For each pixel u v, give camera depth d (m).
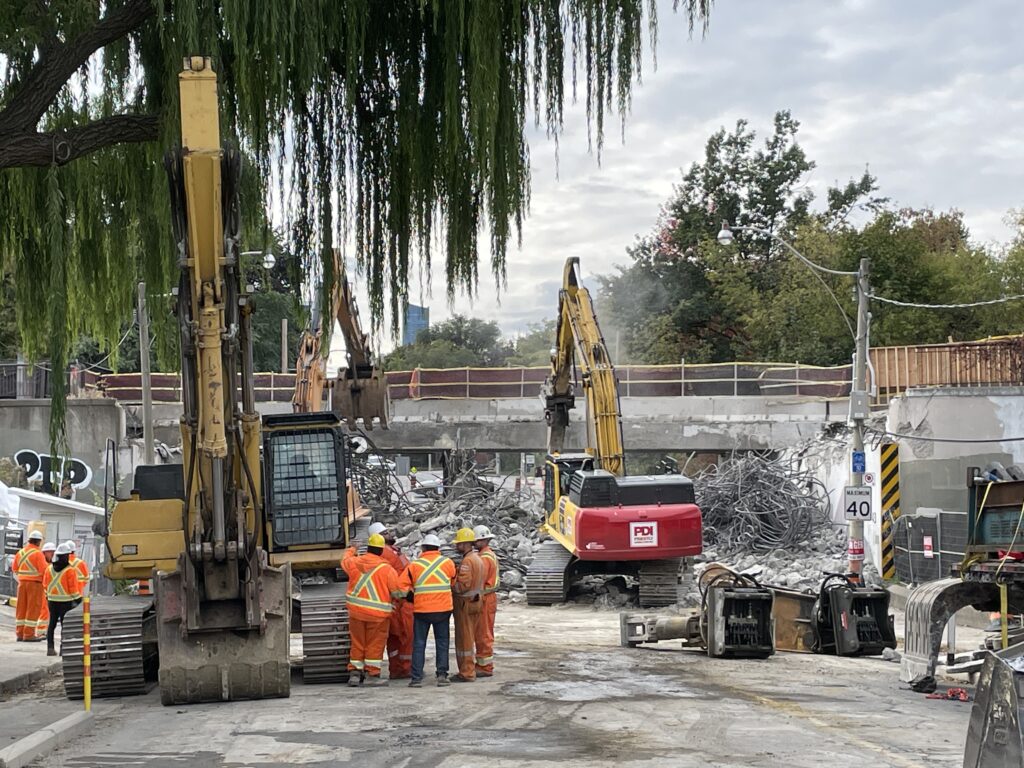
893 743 9.98
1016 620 16.08
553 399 30.11
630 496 25.58
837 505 35.81
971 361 40.56
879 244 59.91
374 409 25.47
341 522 16.09
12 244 15.45
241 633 13.39
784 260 67.12
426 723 11.29
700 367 48.38
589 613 26.00
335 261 14.66
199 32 12.79
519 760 9.28
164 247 15.12
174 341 15.71
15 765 9.40
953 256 62.59
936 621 13.64
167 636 13.33
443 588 14.35
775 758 9.27
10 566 27.94
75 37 13.09
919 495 31.66
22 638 21.56
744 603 17.44
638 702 12.61
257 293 15.02
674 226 71.75
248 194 13.77
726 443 43.47
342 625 14.82
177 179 12.04
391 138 14.88
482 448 44.81
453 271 14.70
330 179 14.55
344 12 13.83
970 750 6.55
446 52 14.05
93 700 14.35
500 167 14.12
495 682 14.61
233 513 13.20
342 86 14.64
